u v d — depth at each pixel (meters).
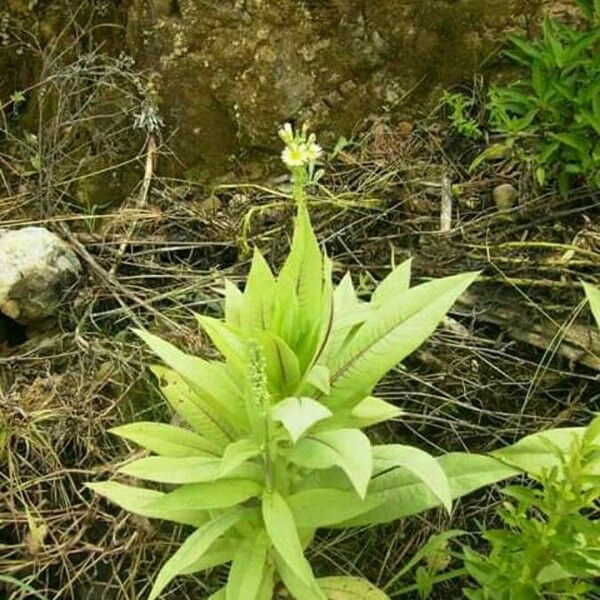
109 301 1.23
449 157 1.29
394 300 0.84
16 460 1.07
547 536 0.79
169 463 0.83
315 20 1.32
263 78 1.33
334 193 1.29
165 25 1.34
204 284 1.21
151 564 1.01
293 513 0.83
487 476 0.84
